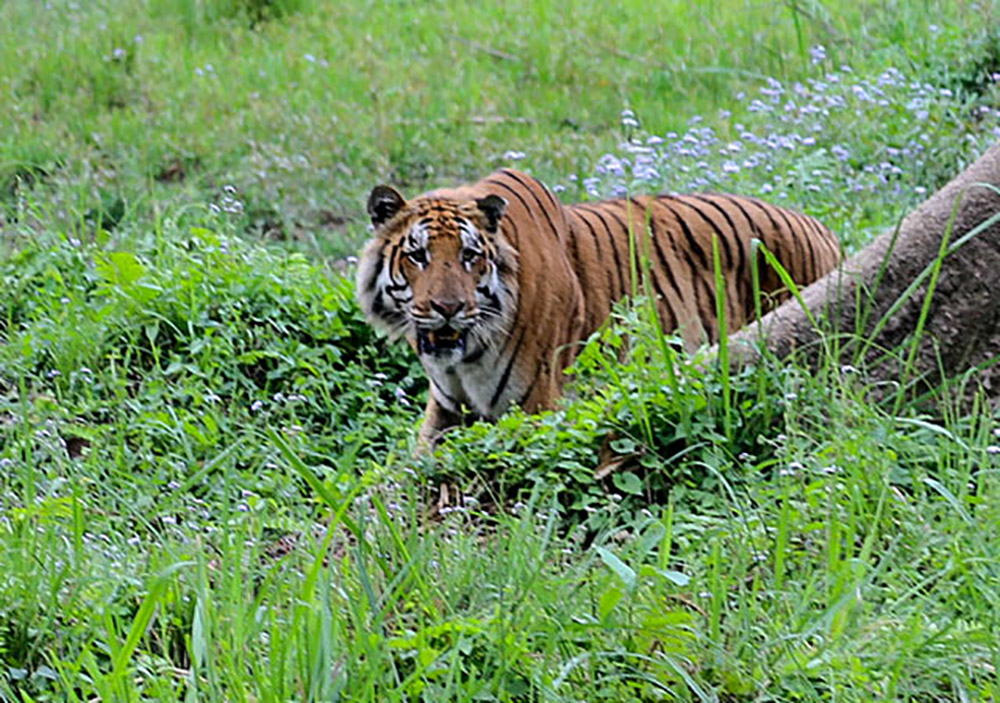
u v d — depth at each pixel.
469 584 7.66
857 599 7.17
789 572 7.89
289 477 9.52
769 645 7.06
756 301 9.41
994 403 9.60
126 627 7.74
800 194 15.79
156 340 12.39
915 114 17.28
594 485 9.22
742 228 12.55
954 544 7.55
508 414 10.63
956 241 9.70
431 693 6.86
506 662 6.89
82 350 11.88
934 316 9.66
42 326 12.20
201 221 15.67
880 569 7.50
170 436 10.52
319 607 6.95
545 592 7.38
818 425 8.86
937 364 9.62
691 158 16.55
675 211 12.46
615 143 18.44
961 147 16.69
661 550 7.53
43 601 7.71
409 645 7.07
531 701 6.74
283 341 12.38
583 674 7.05
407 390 12.70
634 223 12.29
